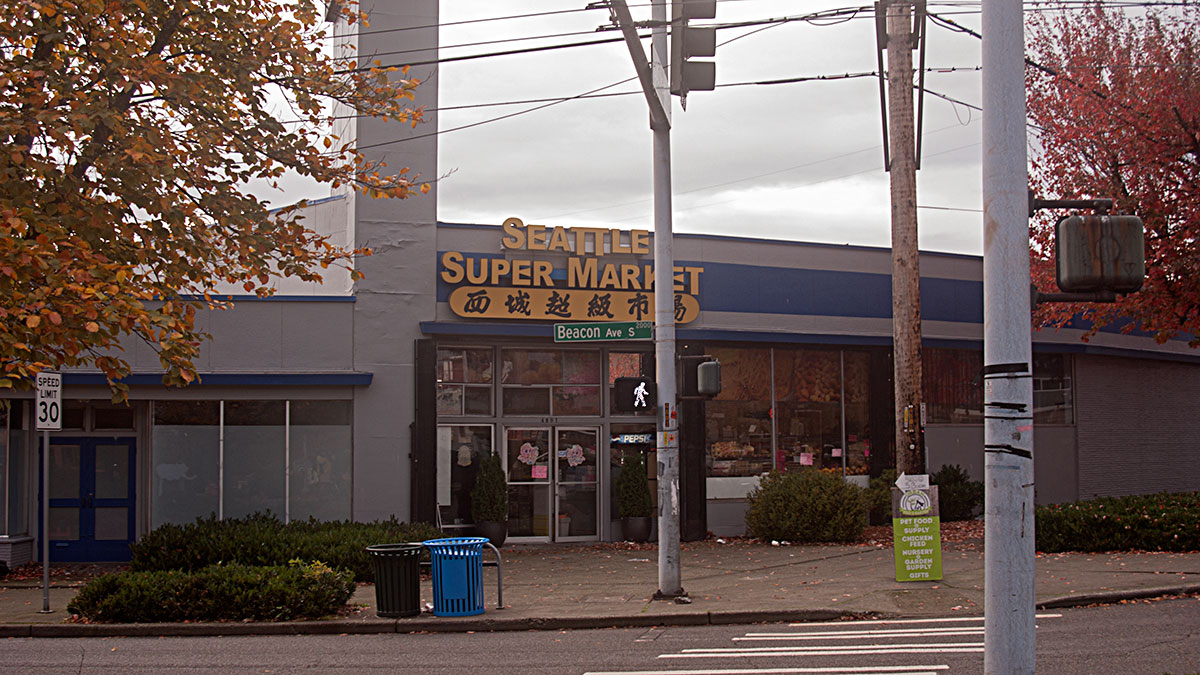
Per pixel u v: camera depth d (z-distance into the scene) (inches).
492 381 839.7
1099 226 247.4
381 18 810.8
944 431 953.5
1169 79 791.7
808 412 905.5
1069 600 515.2
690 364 558.3
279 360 783.7
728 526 868.0
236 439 779.4
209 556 660.1
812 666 385.4
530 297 823.7
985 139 254.1
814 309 907.4
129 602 517.3
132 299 386.3
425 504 789.2
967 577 602.9
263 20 536.1
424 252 812.0
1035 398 1009.5
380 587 520.1
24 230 383.9
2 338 360.8
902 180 653.9
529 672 387.9
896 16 642.8
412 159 813.2
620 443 861.2
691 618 510.9
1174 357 1071.0
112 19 455.5
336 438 788.6
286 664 413.1
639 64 474.0
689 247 872.3
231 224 512.7
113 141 473.1
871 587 580.1
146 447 779.4
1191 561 629.0
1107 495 1027.9
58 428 566.3
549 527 844.0
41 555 772.6
